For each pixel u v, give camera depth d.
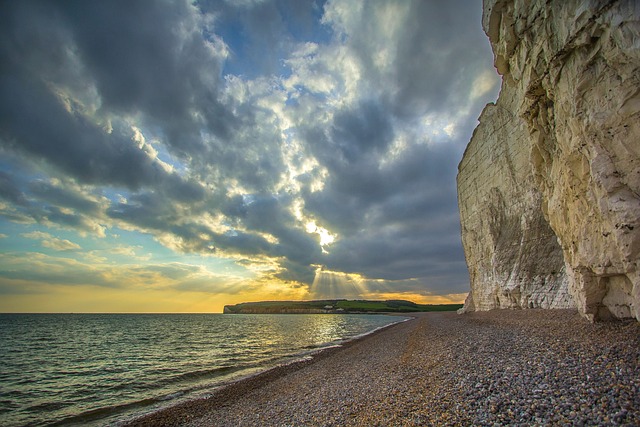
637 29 7.78
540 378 7.60
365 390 11.48
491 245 32.12
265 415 11.35
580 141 10.35
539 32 11.81
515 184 30.09
